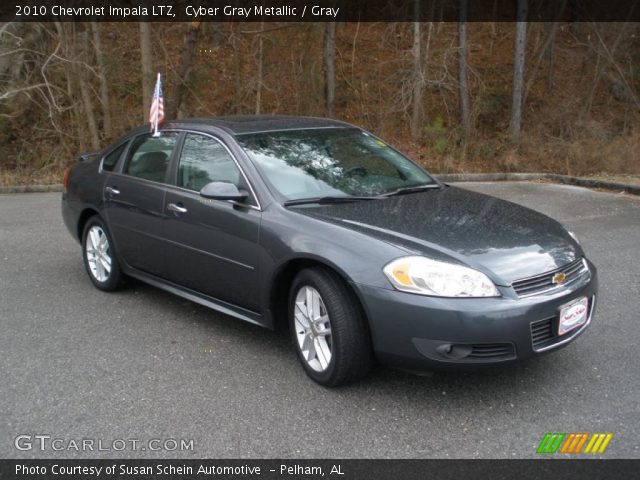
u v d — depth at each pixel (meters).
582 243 7.41
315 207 4.16
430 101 19.67
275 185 4.30
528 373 4.01
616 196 10.93
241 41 18.36
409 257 3.50
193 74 16.28
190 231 4.65
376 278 3.51
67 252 7.22
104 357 4.36
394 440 3.29
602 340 4.50
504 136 17.30
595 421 3.44
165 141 5.18
